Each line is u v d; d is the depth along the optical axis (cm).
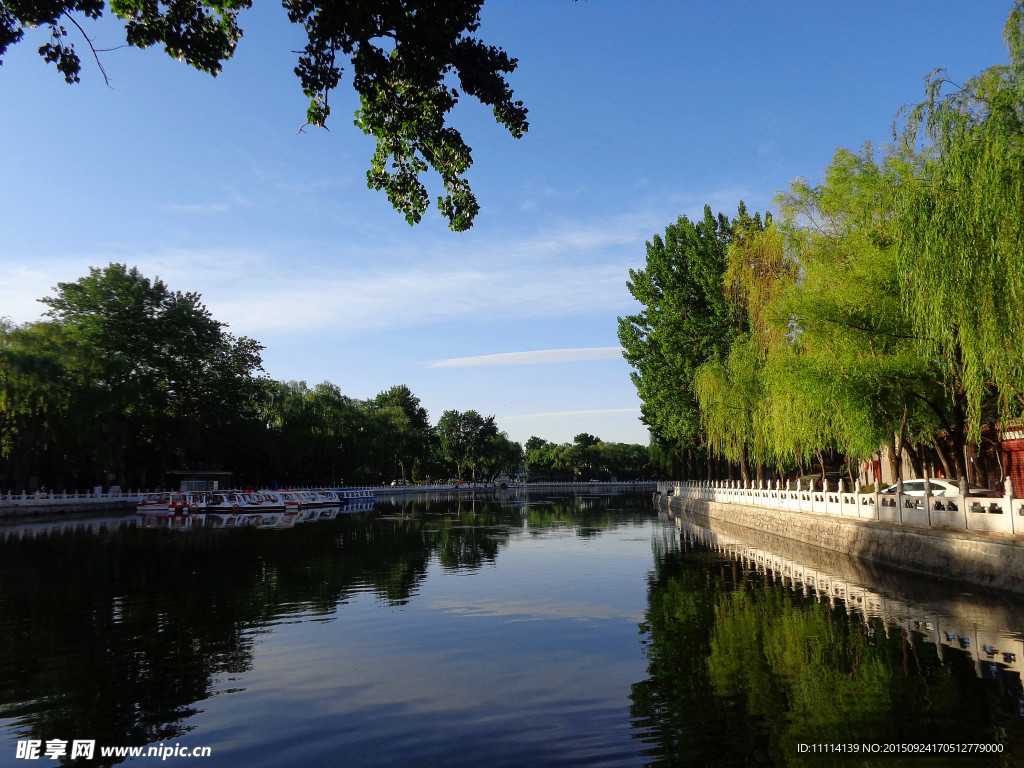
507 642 1216
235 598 1673
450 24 836
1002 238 1216
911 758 687
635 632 1265
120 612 1512
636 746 746
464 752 742
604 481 16488
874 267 1873
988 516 1573
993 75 1297
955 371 1706
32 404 4609
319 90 869
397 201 1016
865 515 2205
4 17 763
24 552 2648
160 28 823
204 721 850
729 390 3553
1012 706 813
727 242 4147
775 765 682
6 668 1080
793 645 1114
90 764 727
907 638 1119
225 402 6638
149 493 5941
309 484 8881
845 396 1928
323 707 893
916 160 1933
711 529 3469
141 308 6041
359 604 1590
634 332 5144
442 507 6475
